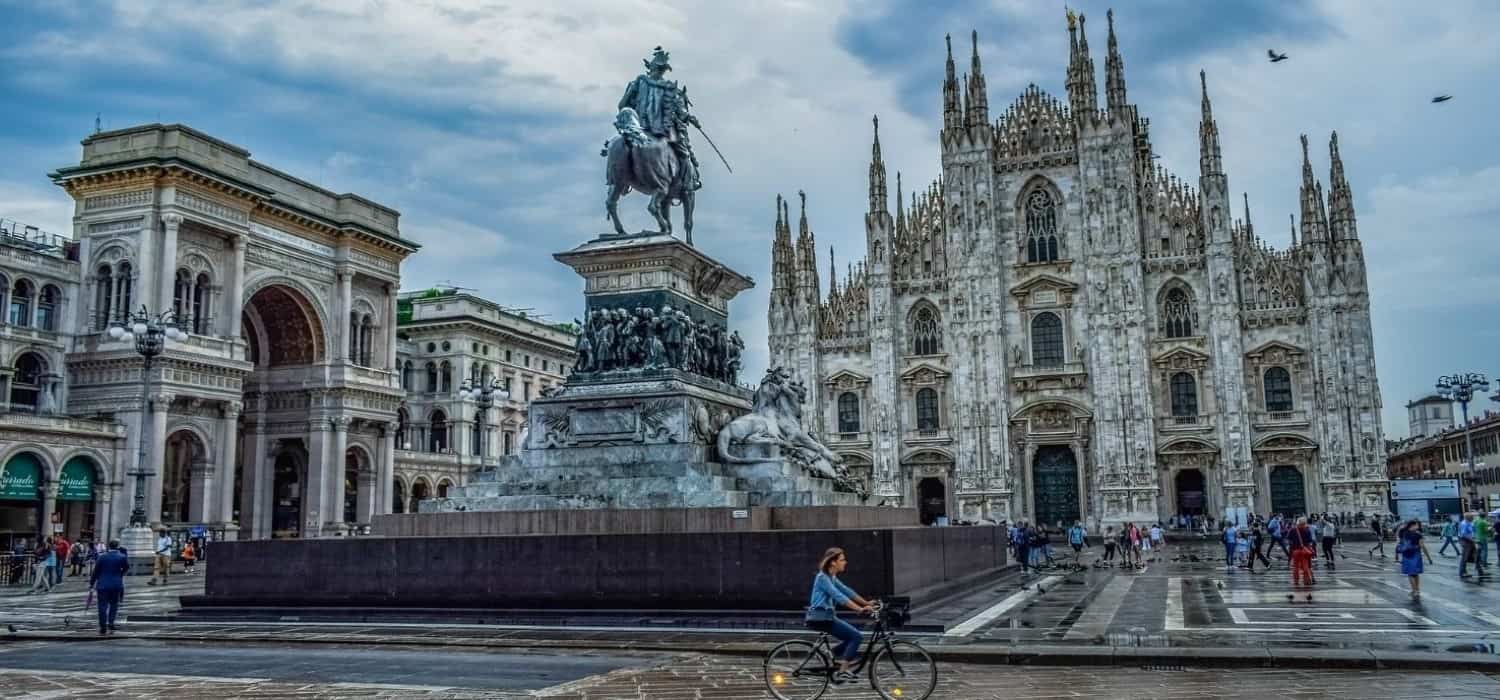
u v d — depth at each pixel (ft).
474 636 66.80
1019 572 138.72
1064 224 288.71
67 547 158.20
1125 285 278.46
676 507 75.92
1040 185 291.79
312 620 76.02
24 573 147.02
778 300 304.71
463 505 82.07
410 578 75.61
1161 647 59.82
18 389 206.59
